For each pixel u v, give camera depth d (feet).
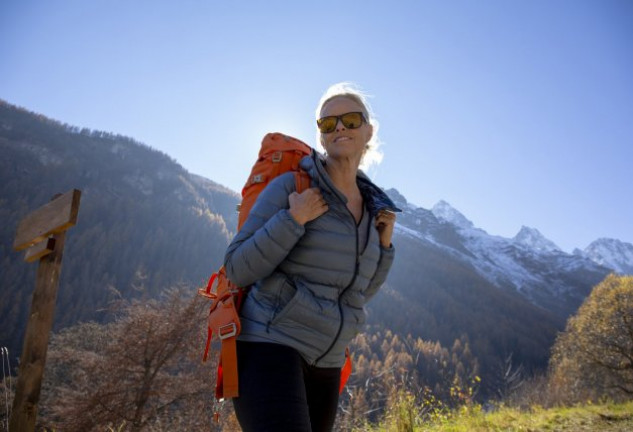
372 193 5.85
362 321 5.39
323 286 4.94
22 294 246.27
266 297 4.85
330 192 5.13
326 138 5.90
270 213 5.08
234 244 4.92
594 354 84.02
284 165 5.79
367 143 6.57
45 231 8.50
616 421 18.25
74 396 50.70
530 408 22.33
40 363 8.09
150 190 579.89
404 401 15.56
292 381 4.33
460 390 18.26
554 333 436.76
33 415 7.84
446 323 384.06
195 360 50.60
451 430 15.83
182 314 52.03
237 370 4.50
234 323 4.62
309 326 4.74
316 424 5.21
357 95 6.14
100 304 254.88
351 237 5.17
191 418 47.70
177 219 439.22
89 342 78.69
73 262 310.04
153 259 353.31
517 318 474.49
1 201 388.78
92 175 546.67
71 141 621.72
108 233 371.97
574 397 37.63
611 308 88.69
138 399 48.21
